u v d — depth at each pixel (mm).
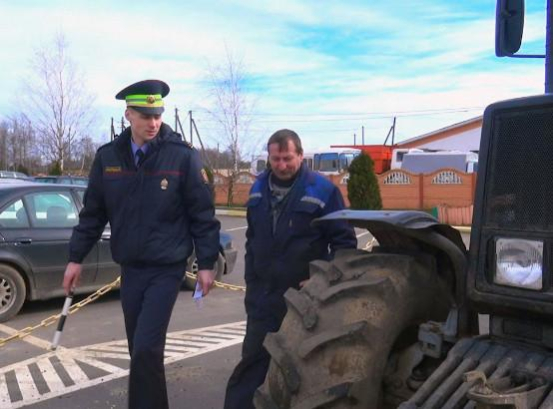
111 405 4586
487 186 2479
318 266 3092
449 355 2428
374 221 2799
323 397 2609
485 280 2455
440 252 3023
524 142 2385
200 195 3832
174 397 4785
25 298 7402
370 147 34469
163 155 3756
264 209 3799
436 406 2238
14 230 7258
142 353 3537
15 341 6363
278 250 3738
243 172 32156
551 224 2281
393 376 2828
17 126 43125
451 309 2760
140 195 3730
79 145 32656
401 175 26703
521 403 2025
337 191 3795
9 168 47844
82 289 7754
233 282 10070
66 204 7785
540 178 2328
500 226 2424
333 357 2678
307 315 2814
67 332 6766
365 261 2947
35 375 5258
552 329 2322
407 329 2924
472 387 2088
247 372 3865
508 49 3305
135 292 3770
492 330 2498
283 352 2779
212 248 3881
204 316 7609
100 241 7805
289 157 3680
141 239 3715
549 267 2270
